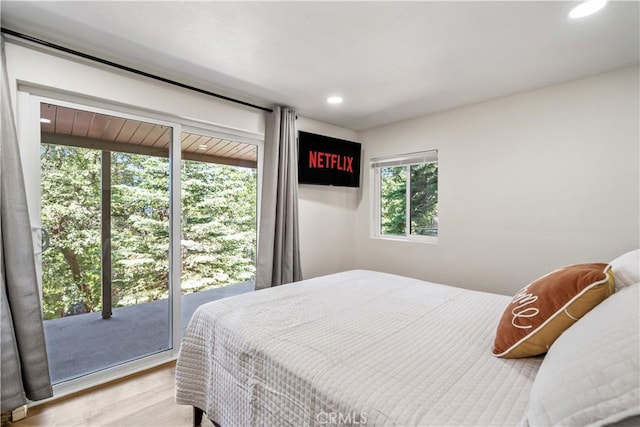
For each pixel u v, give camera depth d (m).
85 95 1.91
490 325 1.42
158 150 2.33
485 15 1.50
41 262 1.86
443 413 0.81
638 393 0.56
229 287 2.87
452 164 2.91
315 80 2.30
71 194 1.98
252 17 1.53
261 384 1.19
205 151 2.65
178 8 1.47
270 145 2.82
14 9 1.47
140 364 2.21
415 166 3.35
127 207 2.21
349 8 1.46
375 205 3.72
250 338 1.30
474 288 2.78
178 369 1.62
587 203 2.19
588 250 2.19
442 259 3.00
